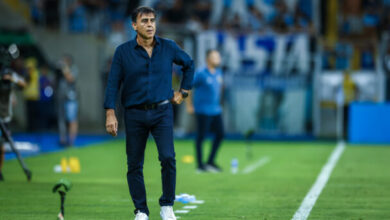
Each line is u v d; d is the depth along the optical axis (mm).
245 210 23500
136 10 19062
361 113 65312
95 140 66875
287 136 77062
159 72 19250
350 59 78875
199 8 81375
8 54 30516
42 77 68312
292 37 78938
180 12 81125
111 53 81875
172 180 19562
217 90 37594
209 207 24188
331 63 79125
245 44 79250
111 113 19297
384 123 64875
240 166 41562
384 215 22578
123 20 82188
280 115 79750
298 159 46906
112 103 19234
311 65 78688
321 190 29453
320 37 79562
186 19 81188
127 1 81562
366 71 78438
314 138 73625
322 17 80125
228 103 80062
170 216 19516
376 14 78812
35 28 79500
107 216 22203
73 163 37812
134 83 19156
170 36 80312
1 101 30797
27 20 80125
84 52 80625
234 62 79625
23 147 50844
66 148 55750
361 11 79125
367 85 78062
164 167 19469
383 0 79062
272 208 24000
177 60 19859
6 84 30688
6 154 48219
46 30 80188
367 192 28766
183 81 20031
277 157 48719
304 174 36531
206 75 36906
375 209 23875
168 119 19484
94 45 80875
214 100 37500
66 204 24875
